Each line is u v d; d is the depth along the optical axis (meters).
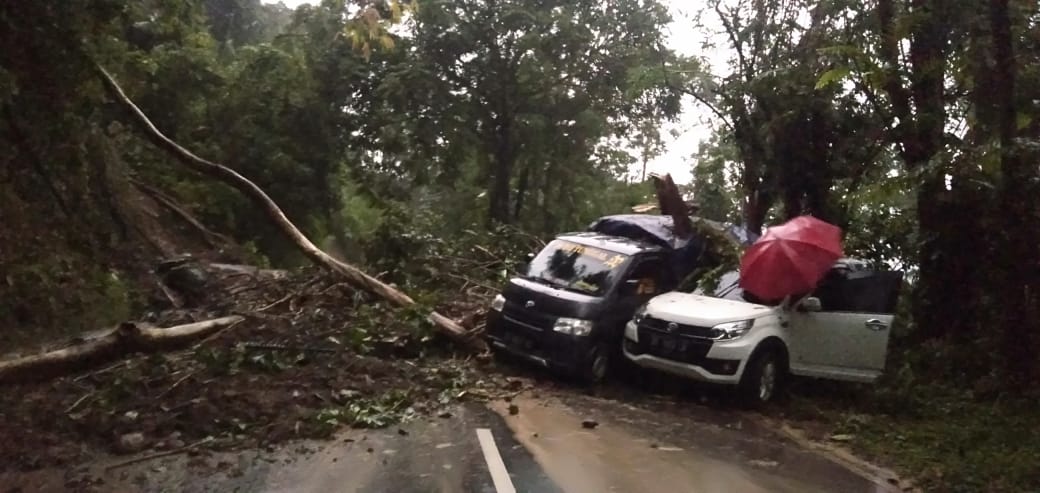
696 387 11.19
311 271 14.68
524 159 30.58
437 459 7.55
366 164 29.27
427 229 17.12
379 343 11.27
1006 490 7.73
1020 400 10.42
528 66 26.05
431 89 26.38
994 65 10.52
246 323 11.32
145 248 16.33
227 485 6.72
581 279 11.33
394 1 11.23
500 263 15.84
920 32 11.82
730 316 10.20
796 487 7.39
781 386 10.74
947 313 12.57
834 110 13.42
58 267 12.27
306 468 7.20
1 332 10.40
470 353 11.84
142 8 16.61
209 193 23.16
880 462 8.60
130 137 21.58
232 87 25.86
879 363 11.34
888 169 13.85
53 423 7.79
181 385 8.93
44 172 13.37
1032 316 10.84
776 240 10.57
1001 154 9.95
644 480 7.26
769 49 14.98
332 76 27.17
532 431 8.66
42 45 11.69
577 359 10.56
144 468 7.09
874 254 13.36
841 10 13.35
